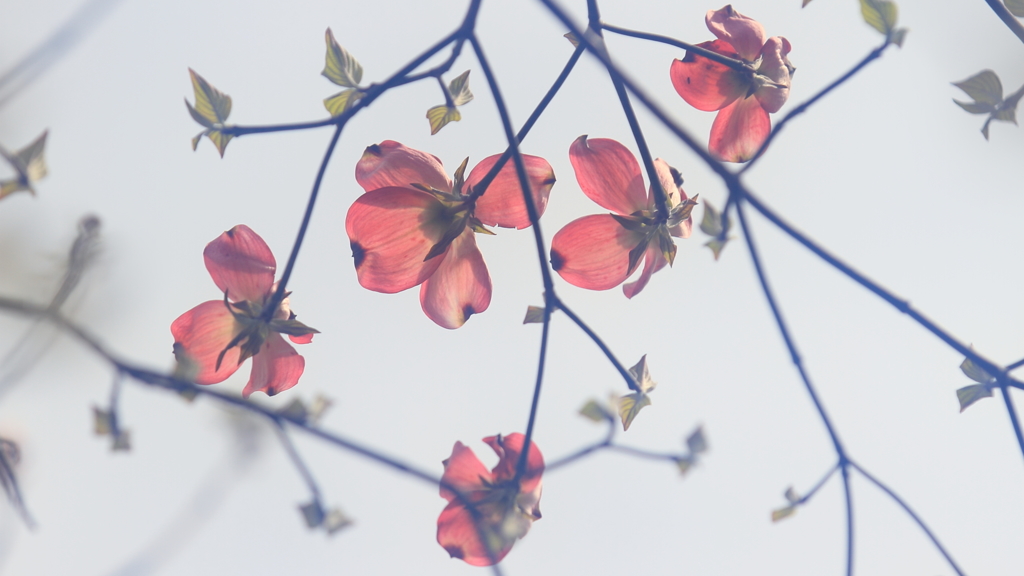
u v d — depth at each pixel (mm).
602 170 1056
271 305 1050
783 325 1027
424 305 1061
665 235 1050
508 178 1048
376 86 1038
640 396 1030
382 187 1048
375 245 1041
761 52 1062
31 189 1028
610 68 987
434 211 1041
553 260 1054
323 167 1040
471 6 1025
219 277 1060
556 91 1006
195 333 1057
